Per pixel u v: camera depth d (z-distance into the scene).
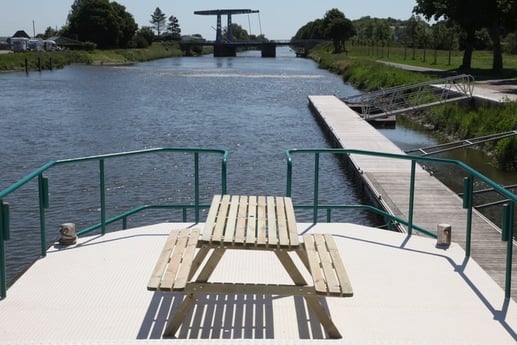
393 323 4.59
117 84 51.69
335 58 79.94
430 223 11.02
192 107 35.00
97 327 4.45
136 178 17.36
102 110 33.38
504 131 20.84
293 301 4.91
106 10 112.44
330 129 23.86
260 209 5.23
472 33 50.81
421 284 5.30
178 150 6.75
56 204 14.67
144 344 3.27
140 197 15.50
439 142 24.47
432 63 63.41
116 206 14.70
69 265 5.58
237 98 40.38
